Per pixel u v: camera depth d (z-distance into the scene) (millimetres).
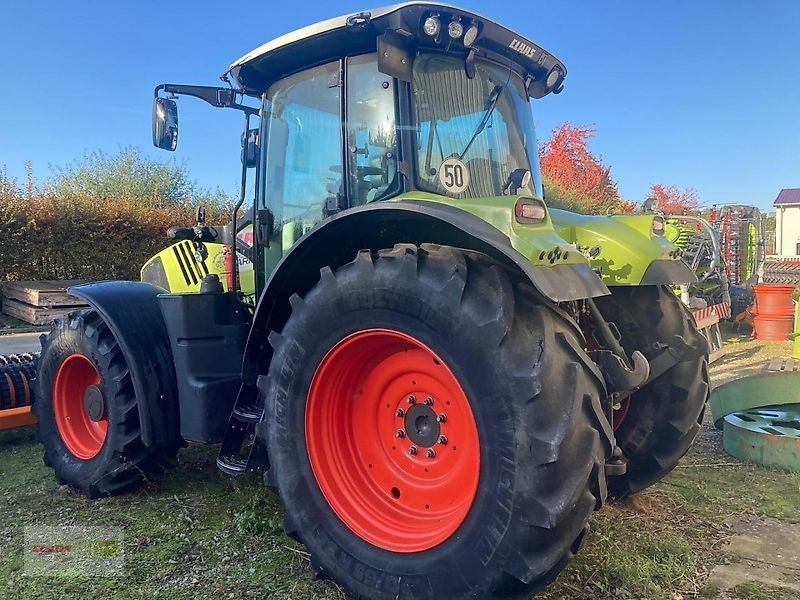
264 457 3152
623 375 2523
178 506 3670
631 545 3039
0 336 10023
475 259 2453
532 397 2158
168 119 3600
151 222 15148
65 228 13922
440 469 2609
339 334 2633
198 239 4145
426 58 2984
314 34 2986
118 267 14766
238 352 3633
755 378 5055
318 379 2721
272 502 3637
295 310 2781
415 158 2922
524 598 2252
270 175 3607
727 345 10250
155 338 3762
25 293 12180
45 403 4180
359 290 2557
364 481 2773
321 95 3281
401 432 2730
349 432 2834
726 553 3004
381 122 2998
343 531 2631
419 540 2482
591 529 3201
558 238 2455
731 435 4477
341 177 3174
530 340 2248
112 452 3734
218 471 4203
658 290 3475
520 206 2393
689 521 3350
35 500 3826
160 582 2803
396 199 2738
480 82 3209
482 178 3182
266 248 3652
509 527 2176
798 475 4008
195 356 3510
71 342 4004
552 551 2170
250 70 3441
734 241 12664
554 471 2139
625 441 3443
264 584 2775
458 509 2436
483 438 2250
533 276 2197
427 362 2586
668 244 3549
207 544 3166
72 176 20641
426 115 2969
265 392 2885
